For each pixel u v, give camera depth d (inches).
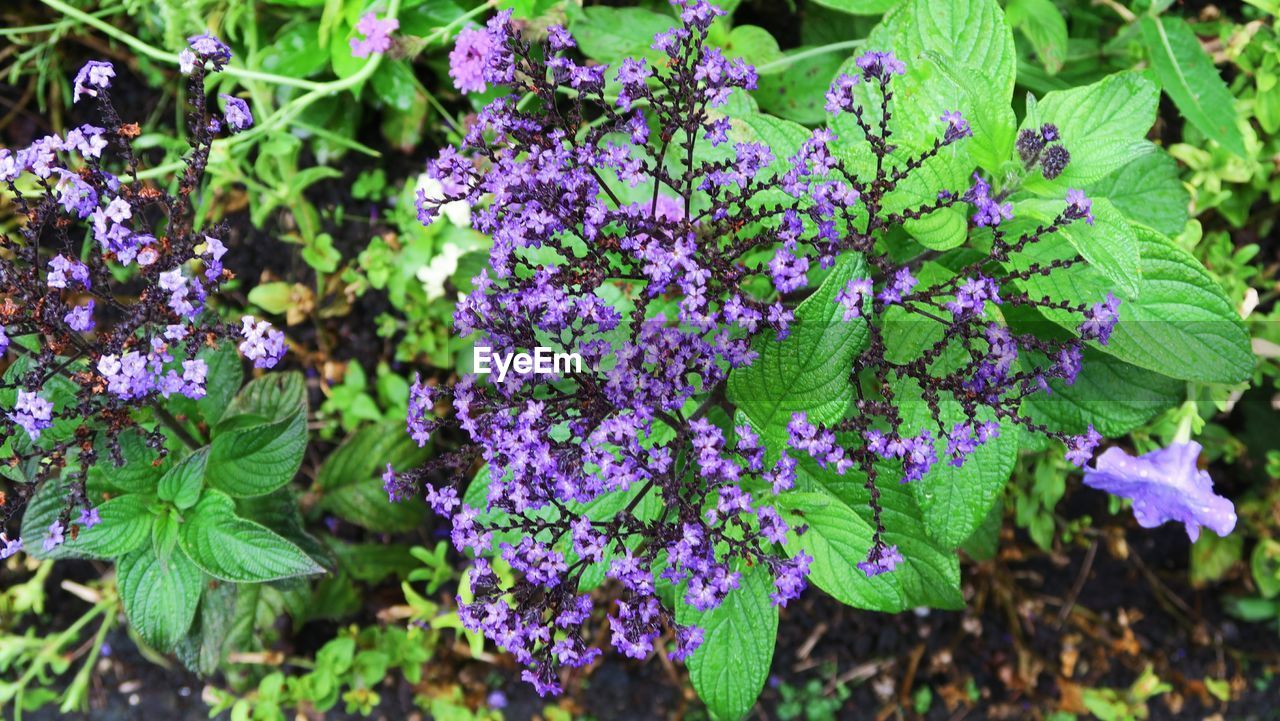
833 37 29.7
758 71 27.6
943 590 25.9
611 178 25.7
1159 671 31.7
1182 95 26.7
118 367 21.1
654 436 23.5
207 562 24.1
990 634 31.8
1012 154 23.0
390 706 31.5
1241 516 30.6
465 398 21.9
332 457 29.1
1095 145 22.9
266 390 26.9
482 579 21.6
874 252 22.9
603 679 31.4
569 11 27.7
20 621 31.9
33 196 29.6
